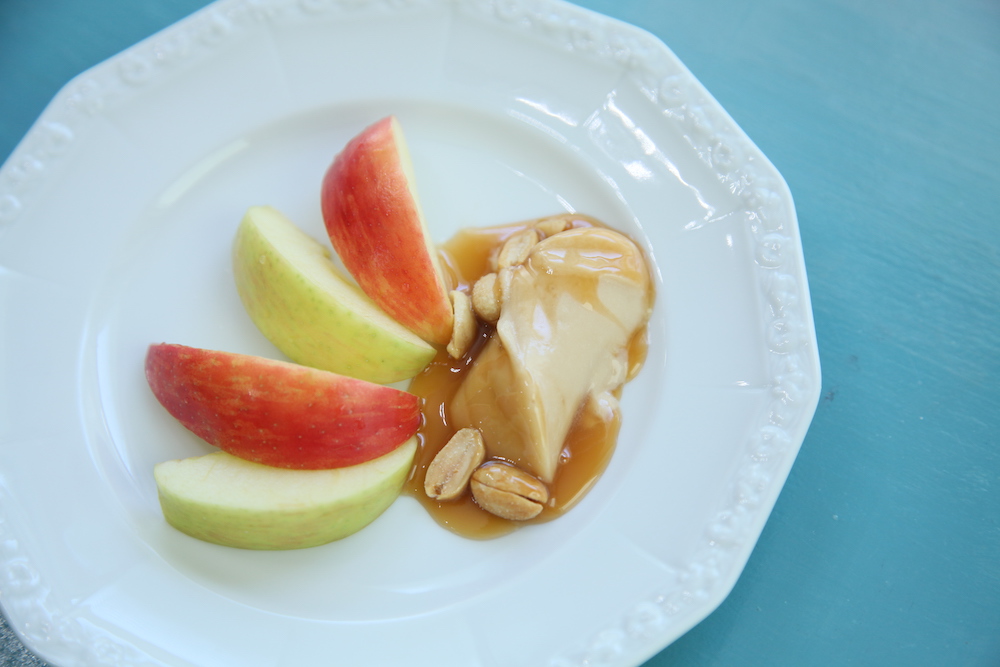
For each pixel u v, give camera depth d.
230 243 0.34
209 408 0.31
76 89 0.33
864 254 0.34
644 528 0.32
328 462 0.32
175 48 0.33
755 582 0.33
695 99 0.33
